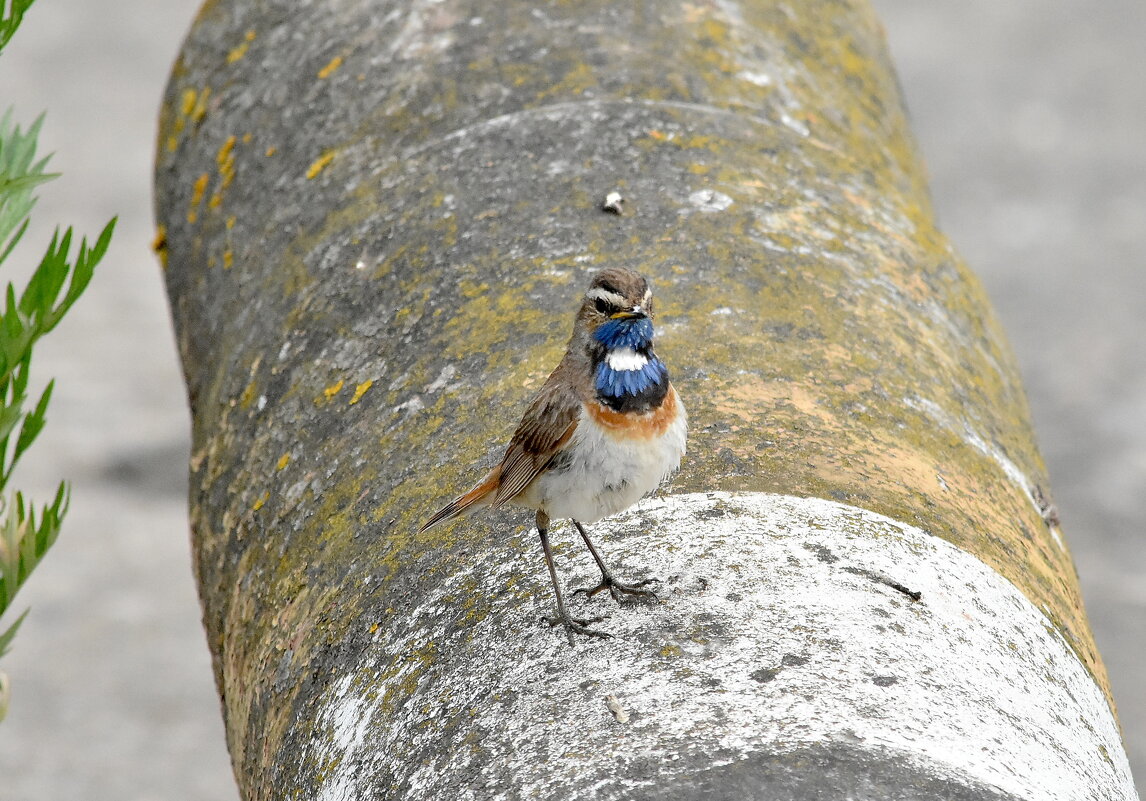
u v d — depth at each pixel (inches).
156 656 840.9
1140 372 1046.4
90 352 1168.2
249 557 370.0
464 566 311.0
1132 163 1322.6
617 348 306.8
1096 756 259.6
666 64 485.7
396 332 390.3
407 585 311.0
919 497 316.8
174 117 553.3
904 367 367.6
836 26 557.0
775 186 434.3
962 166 1326.3
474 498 314.3
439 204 428.1
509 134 452.8
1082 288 1146.7
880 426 341.1
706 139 450.6
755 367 353.7
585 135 448.1
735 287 383.9
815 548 289.1
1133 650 785.6
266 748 316.5
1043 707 260.1
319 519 350.3
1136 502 915.4
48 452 1026.7
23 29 1672.0
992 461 358.0
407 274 407.2
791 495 307.7
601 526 312.2
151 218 1325.0
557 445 306.2
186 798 726.5
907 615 269.4
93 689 813.2
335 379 389.1
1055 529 368.8
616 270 321.7
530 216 415.2
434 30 506.0
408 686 278.7
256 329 434.9
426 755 255.8
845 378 355.3
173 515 969.5
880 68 569.3
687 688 247.4
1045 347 1077.8
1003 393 409.1
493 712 257.8
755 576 278.7
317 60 512.7
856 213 437.4
